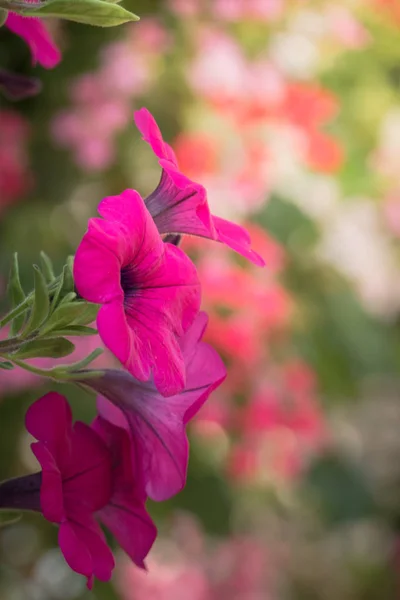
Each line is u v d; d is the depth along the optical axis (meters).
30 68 1.44
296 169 1.43
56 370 0.61
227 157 1.37
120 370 0.63
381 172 1.55
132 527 0.62
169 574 1.70
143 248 0.59
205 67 1.38
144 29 1.41
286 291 1.42
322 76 1.52
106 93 1.41
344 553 2.00
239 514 1.52
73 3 0.58
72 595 1.52
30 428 0.61
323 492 1.65
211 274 1.25
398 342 1.54
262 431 1.41
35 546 1.55
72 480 0.61
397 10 1.55
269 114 1.37
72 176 1.47
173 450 0.62
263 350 1.33
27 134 1.44
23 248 1.36
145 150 1.44
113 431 0.63
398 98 1.59
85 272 0.56
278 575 1.90
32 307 0.58
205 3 1.45
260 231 1.34
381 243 1.74
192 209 0.62
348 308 1.44
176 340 0.60
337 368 1.42
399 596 1.99
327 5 1.50
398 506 2.01
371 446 2.11
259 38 1.47
